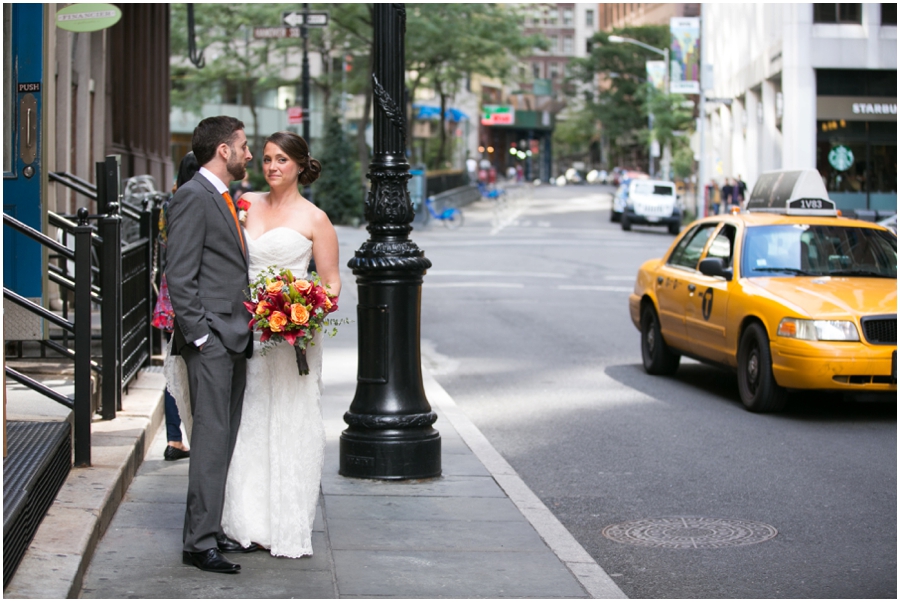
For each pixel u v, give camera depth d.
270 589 4.94
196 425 5.16
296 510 5.44
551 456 8.59
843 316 9.60
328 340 14.15
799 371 9.63
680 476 7.92
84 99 14.46
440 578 5.32
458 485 7.23
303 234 5.46
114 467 6.22
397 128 7.38
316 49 48.28
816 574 5.69
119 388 7.72
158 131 23.75
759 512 6.95
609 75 108.56
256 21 44.94
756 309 10.21
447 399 10.74
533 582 5.30
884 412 10.40
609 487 7.62
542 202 74.25
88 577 4.94
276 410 5.43
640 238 39.00
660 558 6.00
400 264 7.29
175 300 5.07
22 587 4.34
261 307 5.12
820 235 11.22
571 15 133.62
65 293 8.95
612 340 15.43
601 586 5.27
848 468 8.11
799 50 39.69
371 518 6.38
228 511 5.48
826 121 40.41
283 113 63.34
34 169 7.61
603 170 124.88
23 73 7.58
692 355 11.76
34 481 4.89
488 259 29.25
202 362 5.12
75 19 10.77
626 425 9.78
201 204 5.13
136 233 13.99
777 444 8.97
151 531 5.65
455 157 85.88
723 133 56.50
